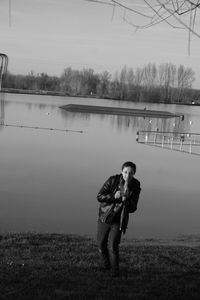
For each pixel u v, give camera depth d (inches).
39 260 335.0
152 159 1637.6
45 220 706.2
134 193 285.1
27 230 629.3
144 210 822.5
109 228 291.7
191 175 1310.3
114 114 4650.6
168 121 4276.6
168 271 324.8
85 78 7524.6
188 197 989.8
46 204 823.1
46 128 2662.4
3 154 1483.8
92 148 1862.7
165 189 1071.6
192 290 282.4
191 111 6318.9
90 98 7509.8
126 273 310.8
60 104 5359.3
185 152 1927.9
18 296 250.8
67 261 333.1
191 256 382.0
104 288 273.7
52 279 285.7
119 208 284.5
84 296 256.2
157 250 398.0
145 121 4047.7
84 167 1328.7
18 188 960.3
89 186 1039.0
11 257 343.3
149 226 703.7
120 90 7091.5
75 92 7613.2
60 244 401.4
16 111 3831.2
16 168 1223.5
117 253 293.7
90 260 337.7
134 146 2054.6
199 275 319.9
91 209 804.6
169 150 1973.4
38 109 4303.6
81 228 665.6
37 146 1795.0
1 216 713.6
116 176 287.4
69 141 2078.0
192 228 711.1
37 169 1230.9
